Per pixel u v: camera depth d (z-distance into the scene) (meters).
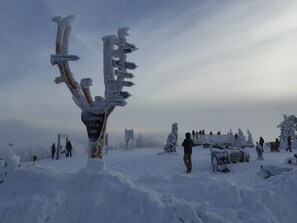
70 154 33.22
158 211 6.49
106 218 6.54
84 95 9.71
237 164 20.61
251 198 7.46
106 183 6.98
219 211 7.04
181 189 7.69
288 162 20.25
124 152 35.09
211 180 8.41
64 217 6.46
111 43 9.62
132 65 9.47
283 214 7.53
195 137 41.31
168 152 27.11
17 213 6.25
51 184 7.13
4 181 7.83
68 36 9.74
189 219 6.39
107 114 9.54
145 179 8.50
